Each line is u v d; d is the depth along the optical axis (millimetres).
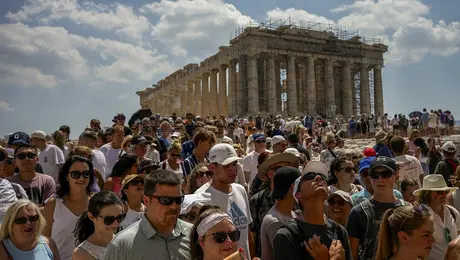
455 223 9398
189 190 10734
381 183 8508
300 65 84250
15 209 7516
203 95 90062
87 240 7395
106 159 15570
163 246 6180
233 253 5652
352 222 8500
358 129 57625
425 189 9344
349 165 10836
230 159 8844
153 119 27797
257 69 79938
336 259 6207
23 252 7500
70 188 8836
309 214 6891
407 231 6824
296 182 7117
